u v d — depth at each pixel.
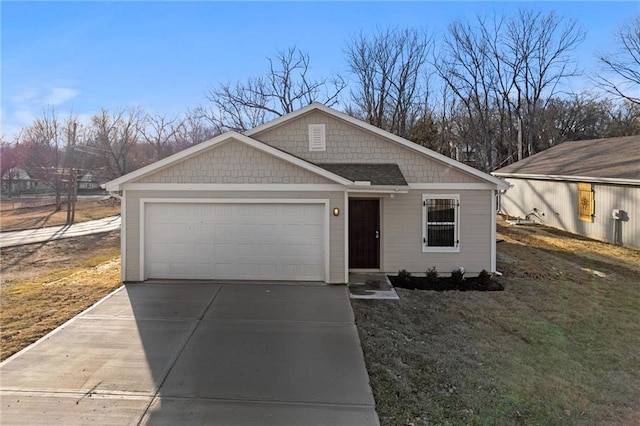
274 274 10.11
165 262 10.16
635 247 15.27
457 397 5.16
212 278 10.14
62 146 40.66
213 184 10.02
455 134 37.81
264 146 9.88
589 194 17.62
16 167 45.34
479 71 35.88
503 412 4.89
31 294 9.16
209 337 6.67
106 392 4.97
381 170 11.51
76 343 6.37
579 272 12.15
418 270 11.74
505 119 36.59
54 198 41.91
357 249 11.92
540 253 14.60
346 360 5.96
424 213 11.71
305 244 10.08
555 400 5.28
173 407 4.68
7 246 16.77
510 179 24.62
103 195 47.00
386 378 5.48
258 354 6.09
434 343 6.90
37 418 4.43
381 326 7.47
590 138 38.66
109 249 16.31
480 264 11.66
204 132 40.78
